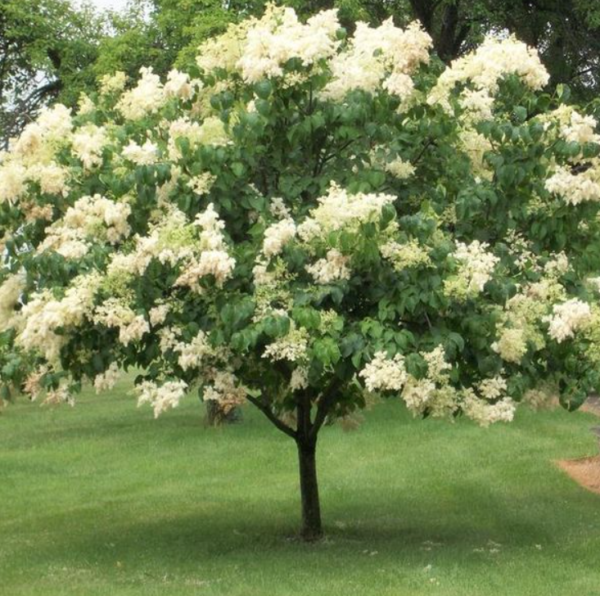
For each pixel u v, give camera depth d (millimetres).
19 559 9148
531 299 7809
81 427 17969
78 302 7242
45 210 8164
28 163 8289
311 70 7859
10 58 20750
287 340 7223
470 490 11867
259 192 8344
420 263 7332
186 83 8328
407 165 8227
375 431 15828
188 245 7207
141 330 7250
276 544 9555
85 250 7621
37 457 15172
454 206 8195
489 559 8680
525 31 19500
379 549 9211
